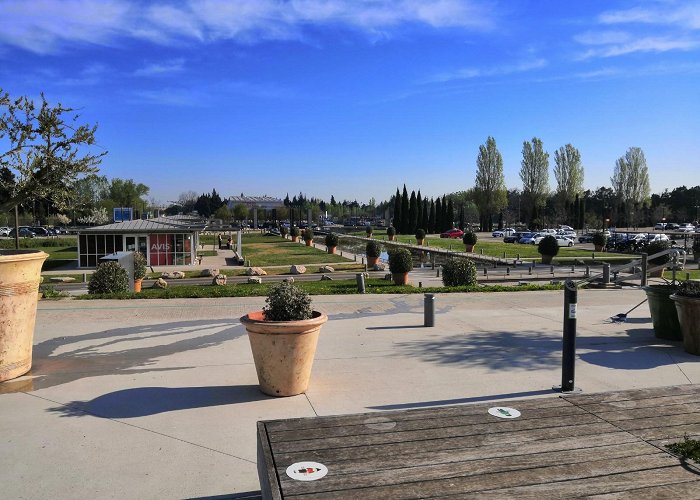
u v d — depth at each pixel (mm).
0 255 6086
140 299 12562
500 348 7520
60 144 6414
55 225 90000
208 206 147000
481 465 2791
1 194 6547
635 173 93500
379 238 73812
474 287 14859
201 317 10133
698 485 2572
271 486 2562
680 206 107250
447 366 6555
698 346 7035
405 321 9695
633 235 53094
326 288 18141
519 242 59438
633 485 2570
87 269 35125
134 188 100562
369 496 2463
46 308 11125
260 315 5637
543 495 2471
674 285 8258
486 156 98562
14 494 3447
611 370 6379
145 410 5008
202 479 3674
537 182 96812
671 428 3318
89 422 4699
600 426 3348
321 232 92375
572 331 5473
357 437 3170
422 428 3312
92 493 3473
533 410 3658
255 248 56344
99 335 8492
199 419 4762
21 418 4797
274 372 5336
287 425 3375
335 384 5809
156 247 37750
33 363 6738
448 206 95125
